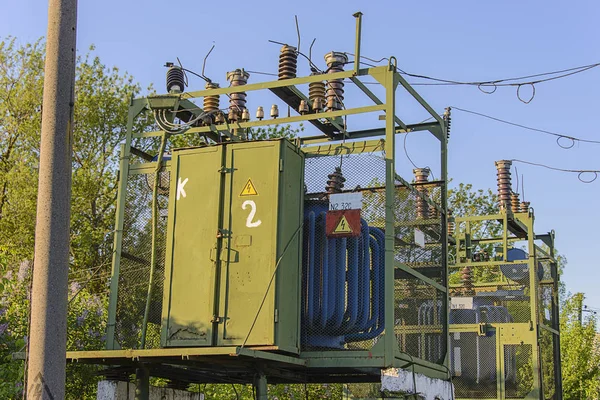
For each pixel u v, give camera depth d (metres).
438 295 9.62
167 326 8.00
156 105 8.95
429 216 9.67
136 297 8.66
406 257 8.87
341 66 8.80
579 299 24.38
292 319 7.86
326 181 8.41
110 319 8.66
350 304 8.10
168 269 8.12
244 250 7.84
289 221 7.95
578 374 23.06
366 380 9.38
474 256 16.05
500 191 15.26
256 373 7.90
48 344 6.18
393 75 8.40
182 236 8.14
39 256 6.29
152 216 8.66
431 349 9.28
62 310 6.27
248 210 7.92
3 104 21.66
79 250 19.33
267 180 7.91
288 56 8.96
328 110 8.77
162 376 9.39
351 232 8.02
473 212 27.88
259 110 9.05
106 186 21.09
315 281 8.20
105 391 8.65
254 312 7.68
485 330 14.64
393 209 8.20
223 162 8.12
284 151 7.97
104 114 21.61
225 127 9.19
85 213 20.52
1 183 20.83
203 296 7.90
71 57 6.58
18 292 11.84
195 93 9.06
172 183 8.33
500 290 15.20
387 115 8.34
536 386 14.14
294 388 13.35
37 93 21.67
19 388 9.19
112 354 7.59
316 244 8.29
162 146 8.80
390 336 7.88
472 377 14.60
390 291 7.95
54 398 6.14
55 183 6.38
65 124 6.48
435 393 8.93
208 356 7.46
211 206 8.07
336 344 8.20
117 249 8.82
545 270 16.39
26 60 22.19
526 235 16.19
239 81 9.21
